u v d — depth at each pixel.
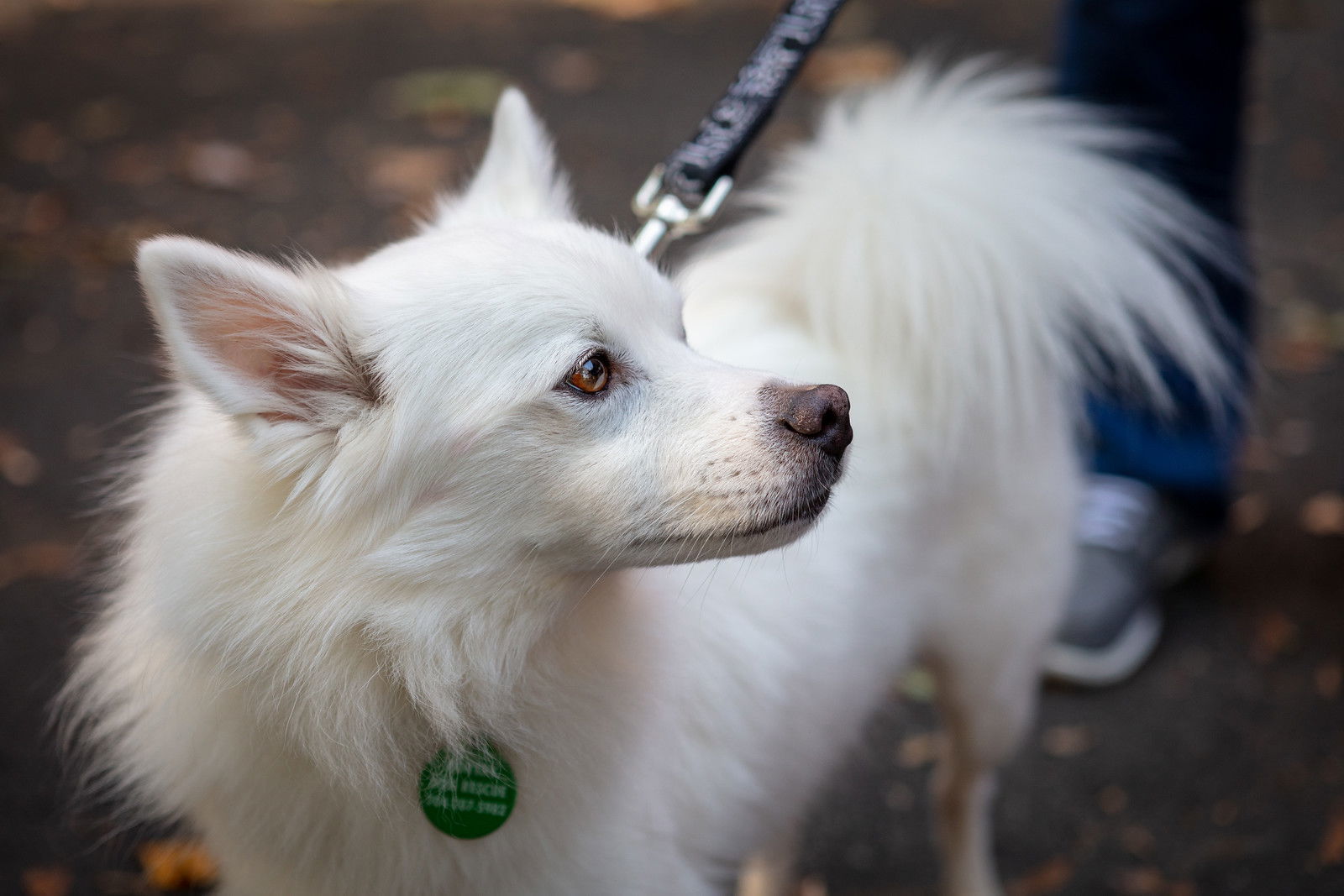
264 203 6.25
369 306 1.87
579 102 7.66
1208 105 3.49
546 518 1.87
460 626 1.88
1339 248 5.98
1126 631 3.62
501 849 1.91
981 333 2.59
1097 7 3.51
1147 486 3.87
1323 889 2.89
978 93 2.95
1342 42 9.11
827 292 2.60
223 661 1.82
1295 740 3.37
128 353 5.03
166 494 1.89
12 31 9.38
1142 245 3.07
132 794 2.13
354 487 1.81
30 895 2.81
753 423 1.88
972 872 2.95
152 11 9.98
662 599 2.11
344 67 8.44
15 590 3.75
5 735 3.24
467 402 1.83
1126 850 3.07
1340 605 3.87
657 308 2.04
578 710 1.94
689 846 2.24
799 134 6.86
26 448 4.41
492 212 2.29
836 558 2.40
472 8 10.02
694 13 9.83
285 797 1.90
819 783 2.56
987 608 2.79
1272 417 4.81
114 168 6.71
